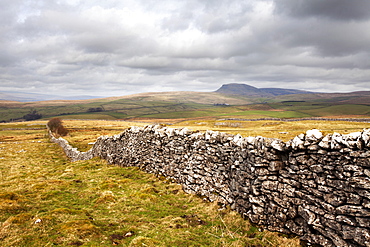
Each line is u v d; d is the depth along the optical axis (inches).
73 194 535.8
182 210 456.8
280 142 357.4
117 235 353.4
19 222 376.8
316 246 298.5
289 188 340.5
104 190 559.5
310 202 314.3
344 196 278.1
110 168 815.7
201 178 524.4
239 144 430.0
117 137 925.2
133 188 582.9
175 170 621.6
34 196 509.0
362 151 263.9
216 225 388.2
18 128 4886.8
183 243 332.2
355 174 268.1
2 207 422.3
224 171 471.5
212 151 502.0
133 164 821.9
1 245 312.7
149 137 750.5
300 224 323.9
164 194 540.4
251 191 394.3
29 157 1370.6
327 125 2455.7
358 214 263.4
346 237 270.8
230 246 322.0
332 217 286.7
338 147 284.8
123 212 440.1
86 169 835.4
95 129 4079.7
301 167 328.5
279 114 7165.4
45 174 759.7
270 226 355.6
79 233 344.8
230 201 442.9
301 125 2623.0
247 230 365.7
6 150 1750.7
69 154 1427.2
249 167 399.5
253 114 7145.7
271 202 359.9
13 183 641.6
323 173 304.0
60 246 312.0
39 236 337.1
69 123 5654.5
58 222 382.9
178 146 617.3
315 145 312.5
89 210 444.8
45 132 3998.5
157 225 389.7
